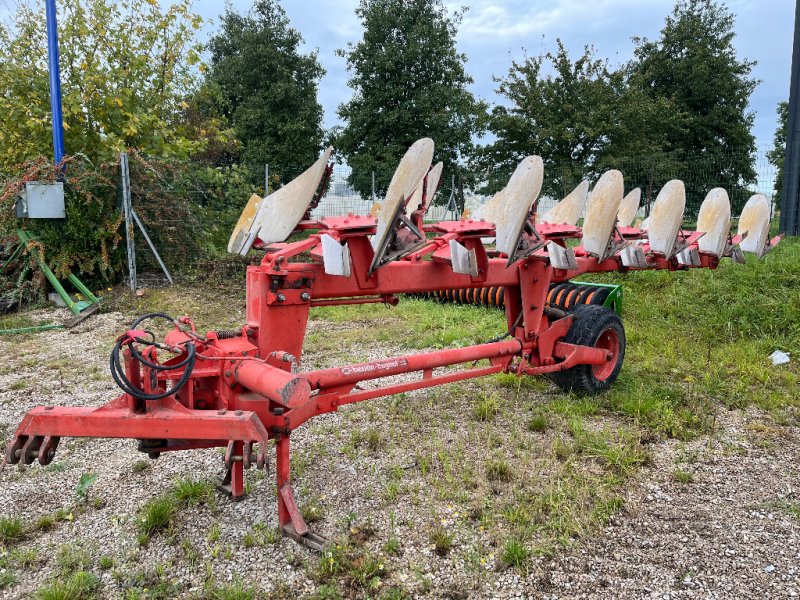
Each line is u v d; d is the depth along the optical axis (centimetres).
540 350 514
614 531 341
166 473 414
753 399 546
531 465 419
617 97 2030
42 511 368
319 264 373
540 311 507
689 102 2789
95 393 586
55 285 998
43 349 754
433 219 2141
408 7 2633
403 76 2588
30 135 1212
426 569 307
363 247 383
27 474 416
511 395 560
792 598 284
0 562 314
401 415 513
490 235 443
